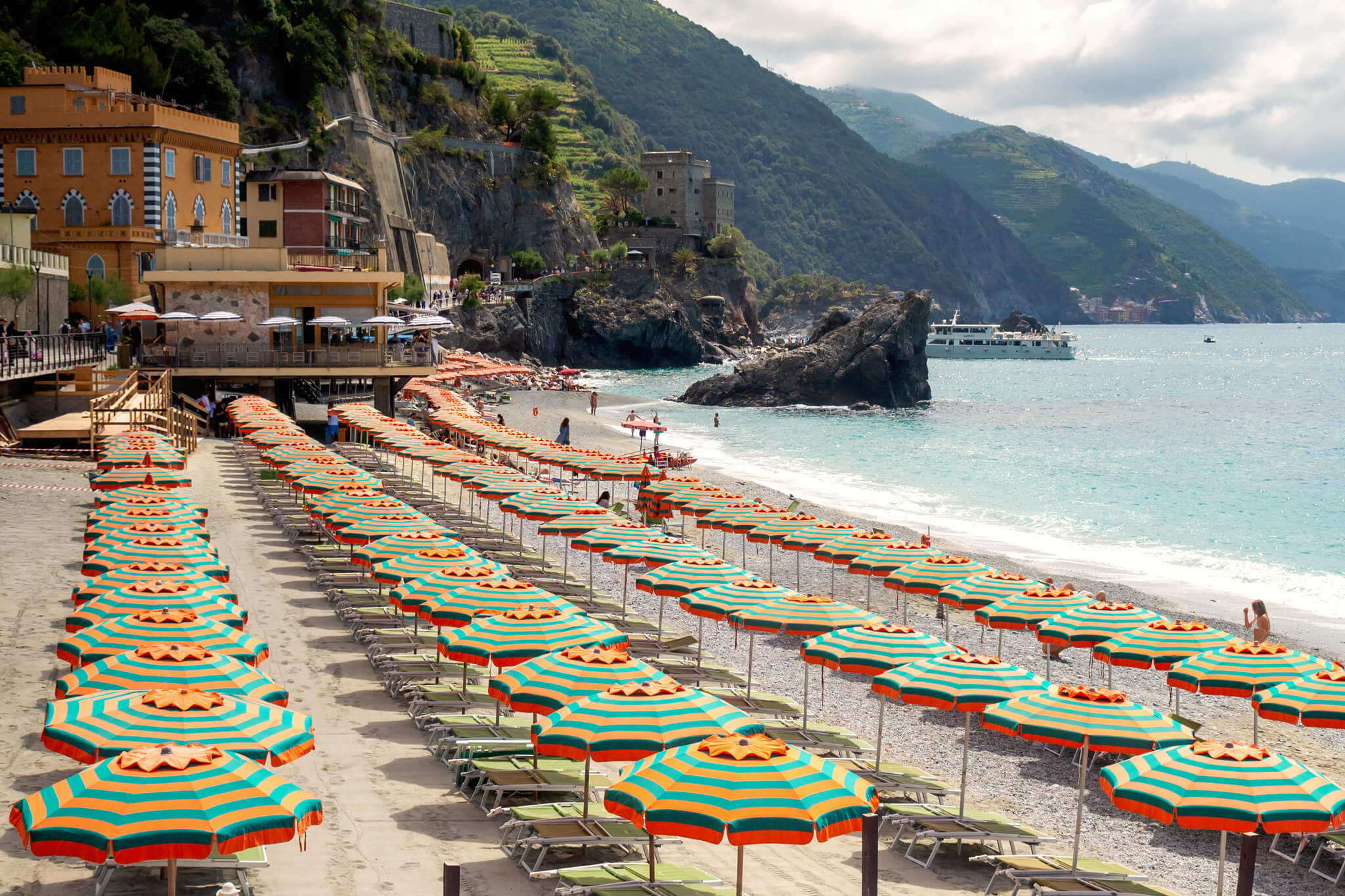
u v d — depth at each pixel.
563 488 50.22
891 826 16.70
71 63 100.56
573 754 12.96
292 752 11.41
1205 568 42.88
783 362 118.06
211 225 82.00
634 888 12.93
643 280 198.62
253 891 12.67
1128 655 21.41
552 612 18.12
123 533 22.38
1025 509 56.19
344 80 143.88
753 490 56.47
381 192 144.62
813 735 19.27
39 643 21.27
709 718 13.12
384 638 22.92
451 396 70.88
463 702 18.97
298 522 34.66
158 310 62.44
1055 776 20.00
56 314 62.09
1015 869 14.64
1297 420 112.25
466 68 187.88
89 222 75.25
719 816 10.52
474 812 15.46
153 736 11.13
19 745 16.36
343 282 61.12
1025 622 23.62
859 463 73.06
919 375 121.88
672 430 91.50
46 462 41.19
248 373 58.25
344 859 13.70
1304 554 46.03
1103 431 99.69
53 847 9.28
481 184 182.38
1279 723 24.14
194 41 113.75
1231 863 16.72
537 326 180.62
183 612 15.41
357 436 58.50
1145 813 12.77
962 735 21.97
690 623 29.66
